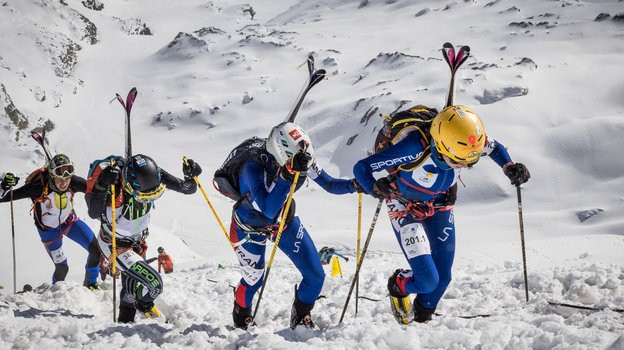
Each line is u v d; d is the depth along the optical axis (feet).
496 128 293.64
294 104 16.43
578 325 14.30
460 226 220.02
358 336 14.64
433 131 15.74
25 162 284.00
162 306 21.77
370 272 28.07
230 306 23.16
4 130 302.66
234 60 474.90
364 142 307.58
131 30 567.59
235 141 357.82
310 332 15.69
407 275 17.01
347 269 36.86
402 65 399.03
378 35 530.27
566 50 421.18
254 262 17.52
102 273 27.45
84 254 89.66
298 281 29.22
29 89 367.45
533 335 13.33
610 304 16.51
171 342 15.49
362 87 381.81
